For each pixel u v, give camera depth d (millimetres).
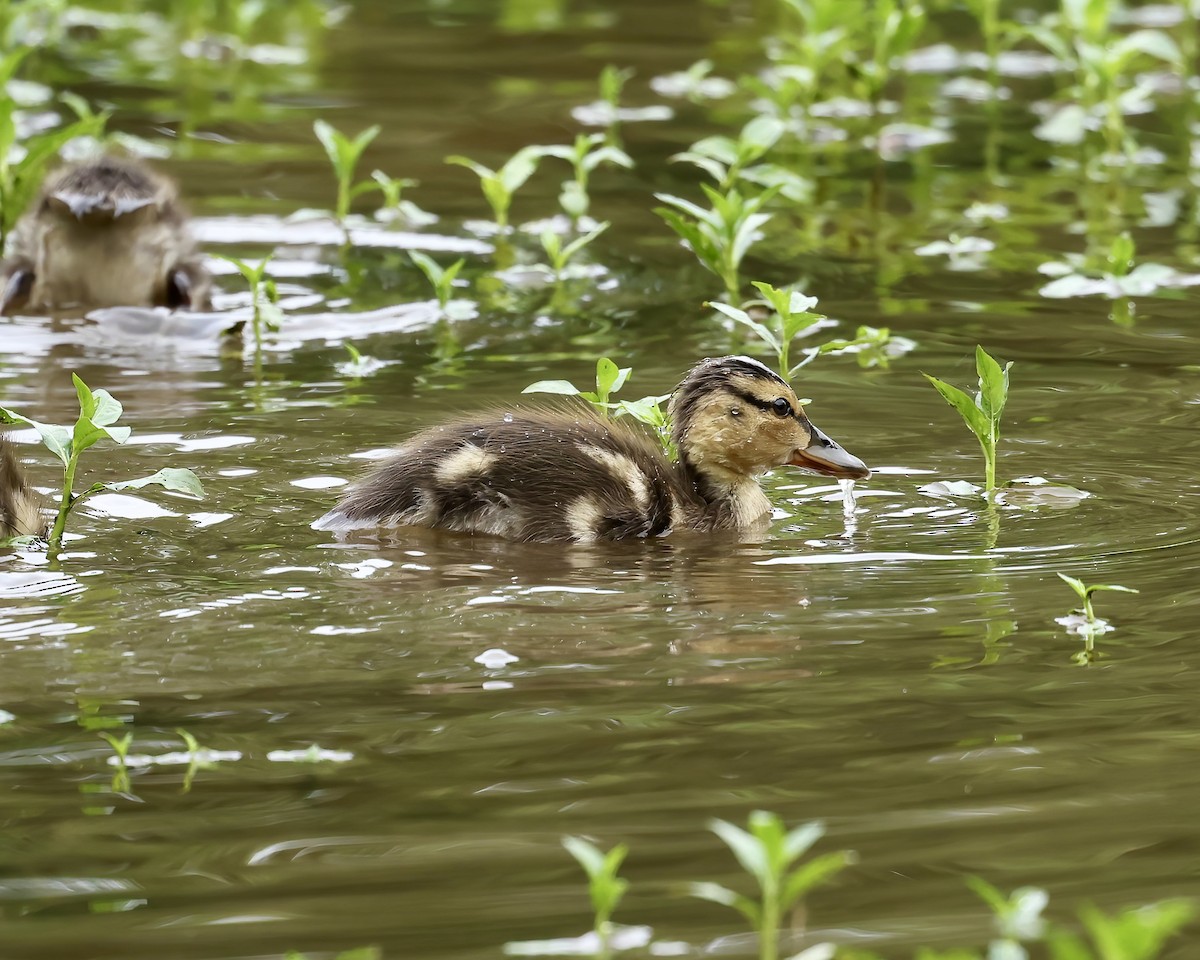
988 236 19188
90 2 31594
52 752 7797
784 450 12109
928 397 14117
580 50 28500
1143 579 10102
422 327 16391
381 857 6898
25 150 21391
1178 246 18703
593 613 9633
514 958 6191
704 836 7051
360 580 10164
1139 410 13680
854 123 24312
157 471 12172
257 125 23781
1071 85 26406
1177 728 8023
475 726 8078
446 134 23391
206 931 6363
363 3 32406
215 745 7871
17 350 15836
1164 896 6570
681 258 18656
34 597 9711
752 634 9266
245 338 16141
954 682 8586
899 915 6480
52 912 6504
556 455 11641
